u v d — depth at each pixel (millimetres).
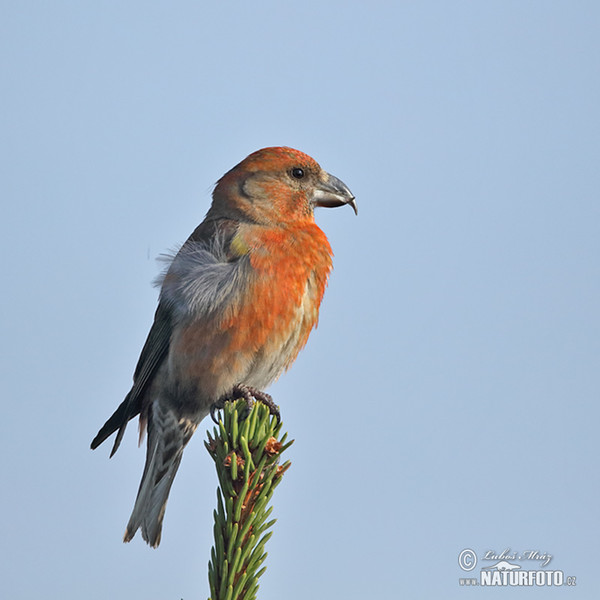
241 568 5973
